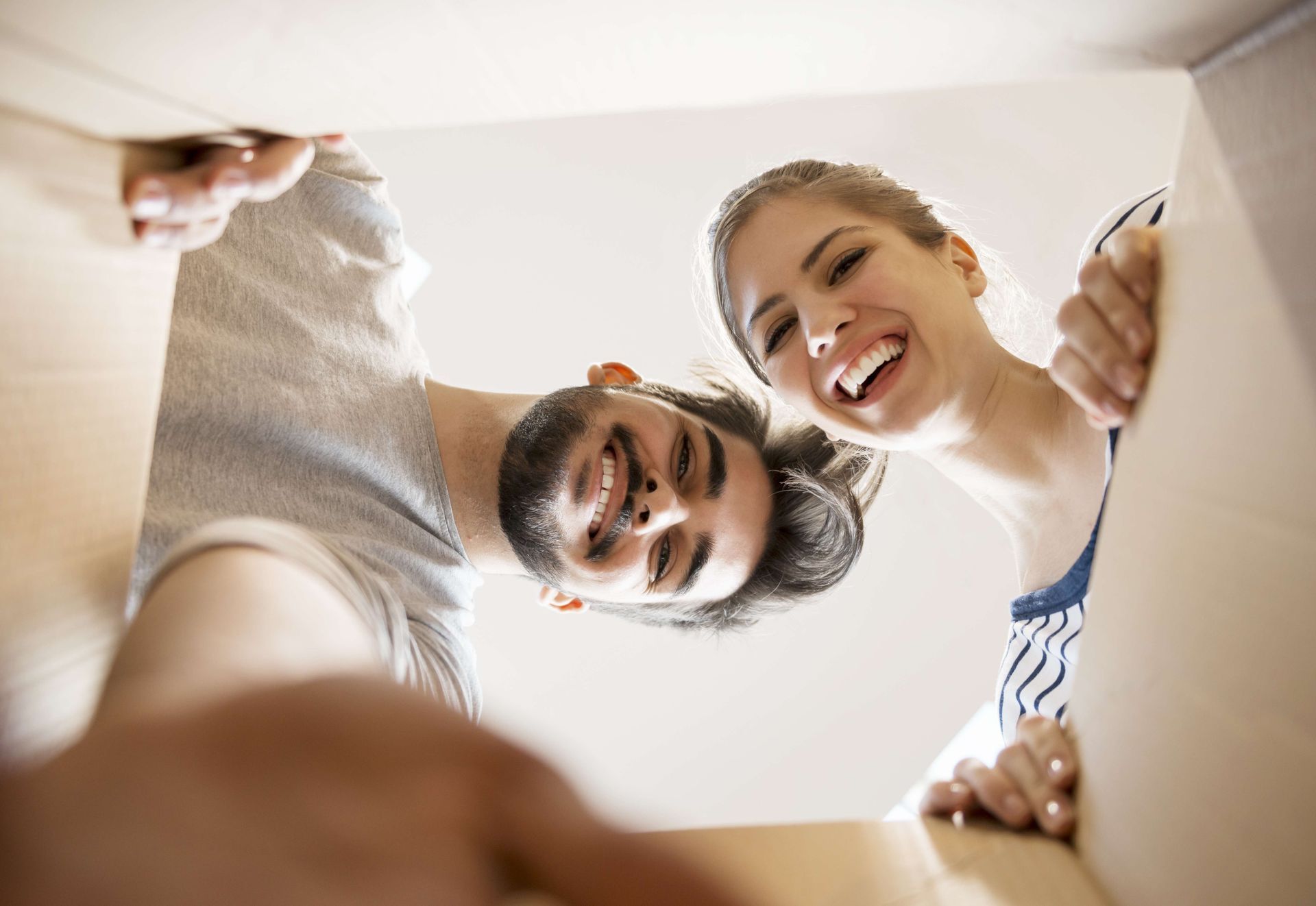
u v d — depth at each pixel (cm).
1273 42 48
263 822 26
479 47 50
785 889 60
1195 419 57
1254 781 49
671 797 283
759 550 162
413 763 28
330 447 109
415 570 115
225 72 51
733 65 52
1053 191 242
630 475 141
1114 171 239
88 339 53
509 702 286
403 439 121
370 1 46
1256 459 50
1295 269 47
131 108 52
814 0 45
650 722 288
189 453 97
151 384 59
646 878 27
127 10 44
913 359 124
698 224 256
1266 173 50
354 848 26
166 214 57
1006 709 129
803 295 129
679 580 153
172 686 34
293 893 25
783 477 163
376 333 123
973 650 278
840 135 247
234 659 39
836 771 279
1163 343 62
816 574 170
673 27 48
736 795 281
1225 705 52
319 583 59
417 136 246
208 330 102
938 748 276
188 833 26
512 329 265
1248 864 49
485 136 248
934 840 67
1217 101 54
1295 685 46
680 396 161
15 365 48
